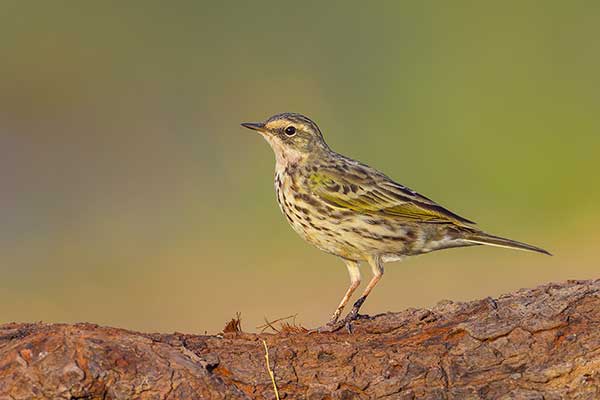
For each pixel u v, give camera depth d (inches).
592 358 279.0
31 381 263.0
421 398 281.0
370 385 281.6
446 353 284.5
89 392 265.4
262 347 284.4
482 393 280.8
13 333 278.2
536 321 284.5
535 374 280.2
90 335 272.4
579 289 290.8
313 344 285.6
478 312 291.6
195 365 274.1
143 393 268.1
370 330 295.0
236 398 275.1
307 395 281.1
